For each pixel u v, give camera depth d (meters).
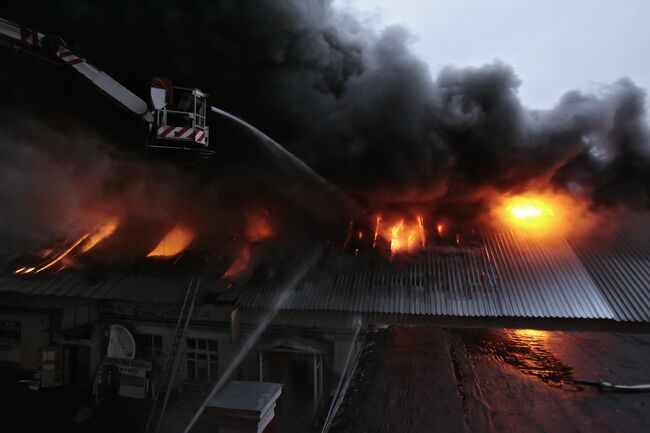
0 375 14.80
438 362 2.76
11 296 14.82
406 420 2.06
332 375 12.05
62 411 12.86
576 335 3.34
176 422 12.05
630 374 2.50
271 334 12.57
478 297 11.74
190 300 12.64
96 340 14.02
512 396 2.25
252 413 3.78
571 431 1.88
